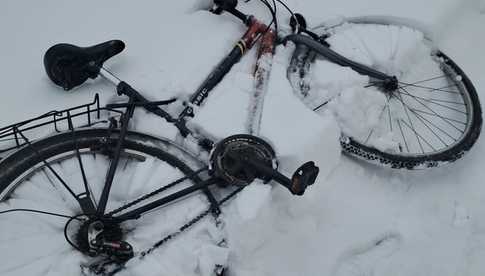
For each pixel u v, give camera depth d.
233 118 2.32
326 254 2.25
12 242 1.96
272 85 2.40
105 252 1.90
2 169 2.07
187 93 2.45
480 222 2.39
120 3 2.72
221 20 2.72
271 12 2.67
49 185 2.11
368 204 2.41
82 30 2.61
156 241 2.04
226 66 2.50
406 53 2.72
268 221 2.10
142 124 2.33
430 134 2.66
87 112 2.17
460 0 3.03
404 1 2.95
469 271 2.26
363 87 2.50
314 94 2.53
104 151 2.22
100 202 1.97
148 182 2.16
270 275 2.13
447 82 2.80
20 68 2.44
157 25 2.67
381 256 2.30
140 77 2.46
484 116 2.72
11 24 2.58
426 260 2.28
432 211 2.42
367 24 2.87
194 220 2.08
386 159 2.40
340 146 2.37
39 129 2.27
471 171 2.54
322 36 2.77
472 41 3.02
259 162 2.08
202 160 2.28
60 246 1.98
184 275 1.97
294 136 2.24
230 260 2.06
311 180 2.00
